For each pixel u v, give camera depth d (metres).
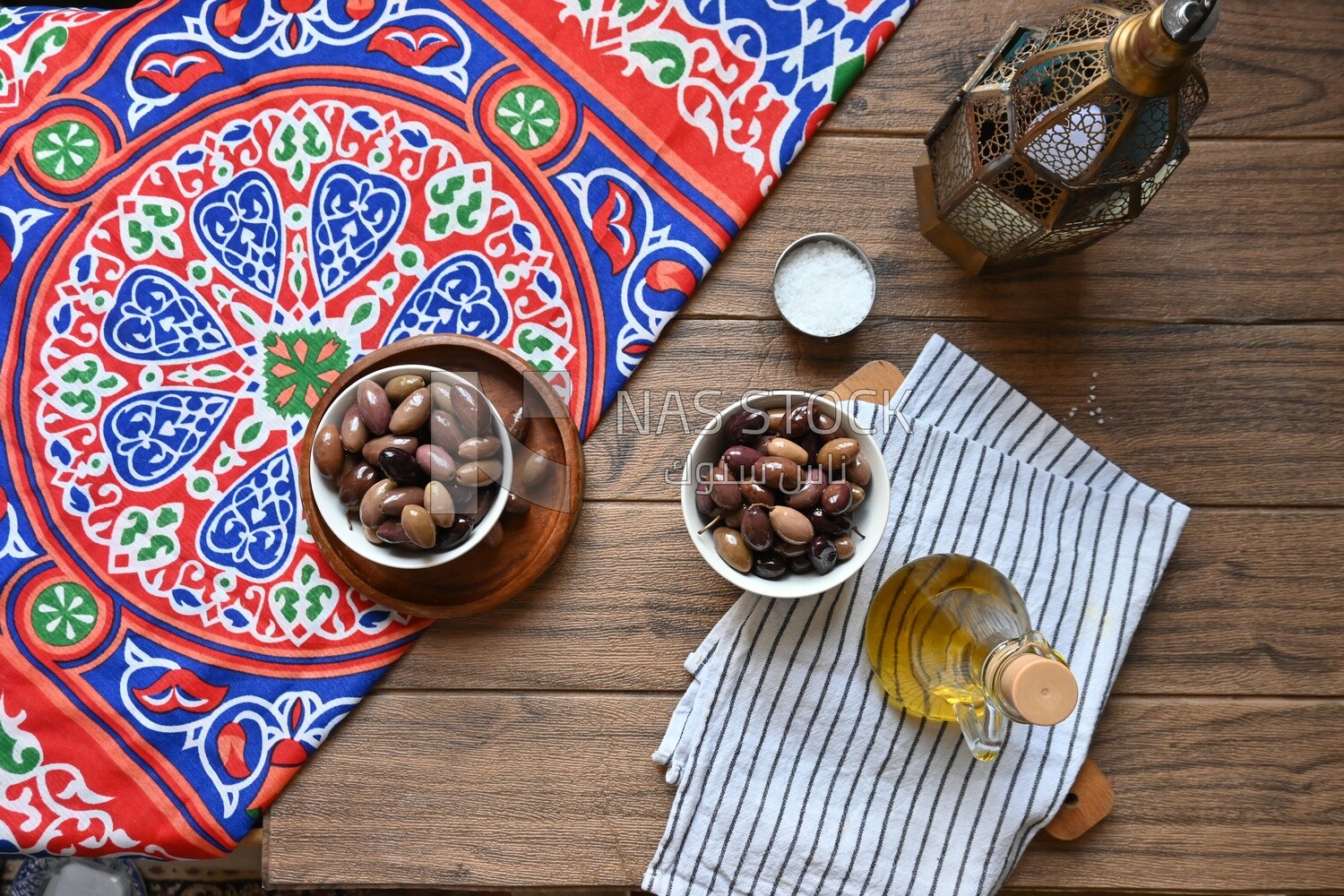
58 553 0.75
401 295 0.77
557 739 0.75
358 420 0.69
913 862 0.73
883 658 0.71
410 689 0.75
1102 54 0.58
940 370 0.76
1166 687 0.77
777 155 0.77
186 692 0.74
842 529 0.67
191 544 0.76
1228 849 0.75
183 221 0.77
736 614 0.74
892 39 0.78
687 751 0.74
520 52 0.77
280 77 0.77
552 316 0.77
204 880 1.01
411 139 0.77
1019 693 0.58
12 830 0.73
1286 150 0.78
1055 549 0.75
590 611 0.76
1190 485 0.78
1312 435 0.78
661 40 0.77
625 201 0.77
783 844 0.73
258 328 0.77
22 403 0.76
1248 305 0.78
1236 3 0.78
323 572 0.75
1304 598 0.77
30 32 0.76
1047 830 0.75
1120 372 0.78
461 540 0.70
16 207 0.76
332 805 0.74
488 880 0.74
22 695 0.74
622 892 0.94
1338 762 0.76
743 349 0.77
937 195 0.72
